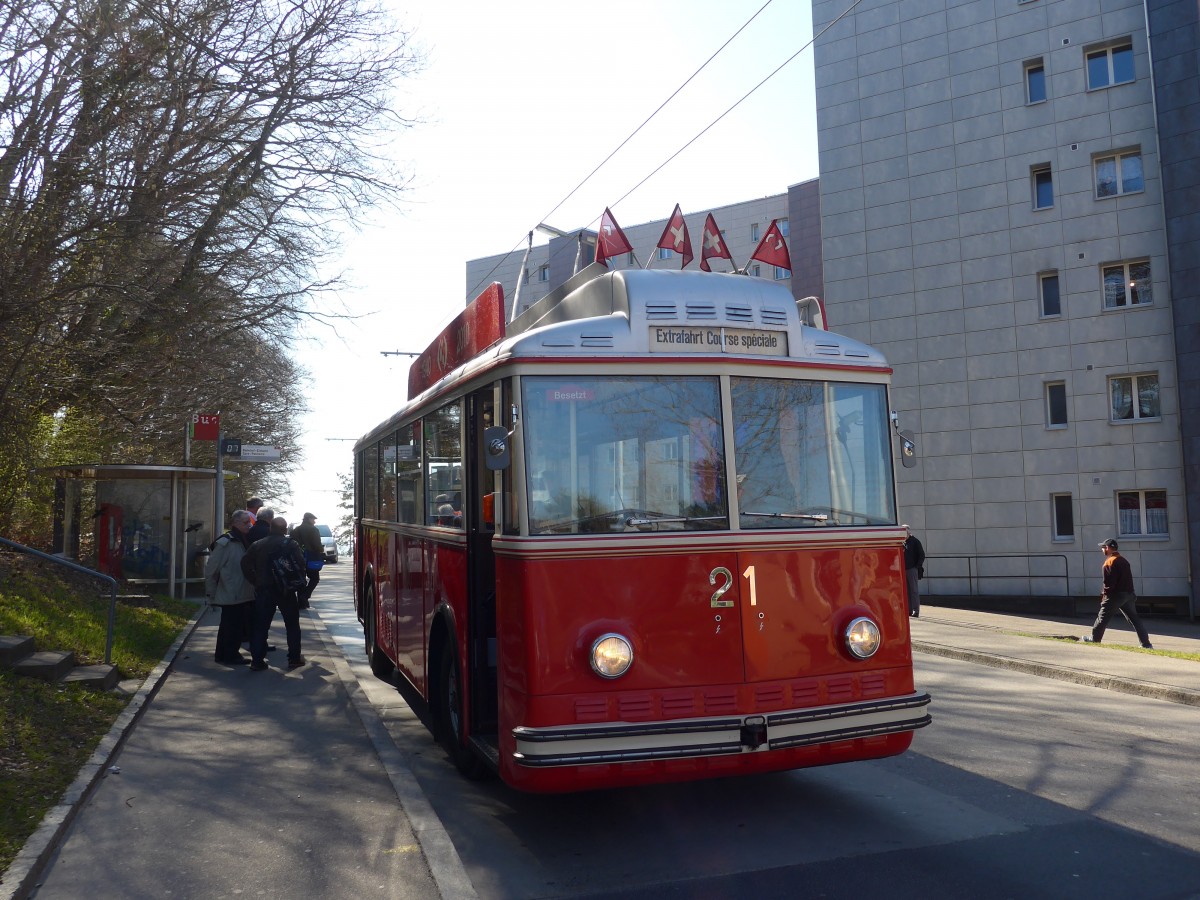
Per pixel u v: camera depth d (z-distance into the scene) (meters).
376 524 11.36
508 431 5.55
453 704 7.00
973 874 5.04
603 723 5.20
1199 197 25.17
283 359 29.34
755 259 7.75
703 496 5.61
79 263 14.53
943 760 7.55
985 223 28.72
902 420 29.55
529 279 62.44
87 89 13.46
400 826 5.89
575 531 5.38
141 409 20.23
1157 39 25.89
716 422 5.71
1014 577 27.64
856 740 5.63
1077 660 12.98
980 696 10.67
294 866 5.25
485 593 6.48
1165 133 25.73
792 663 5.57
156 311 16.09
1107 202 26.94
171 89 14.45
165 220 14.79
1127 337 26.48
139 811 6.12
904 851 5.40
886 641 5.86
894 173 30.25
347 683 10.41
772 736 5.37
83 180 13.48
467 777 6.98
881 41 30.72
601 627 5.28
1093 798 6.47
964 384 28.75
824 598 5.72
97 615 12.26
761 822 5.96
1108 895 4.75
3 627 9.77
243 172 16.19
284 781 6.82
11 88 12.84
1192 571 24.88
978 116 29.02
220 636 11.80
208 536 19.69
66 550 17.25
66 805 5.93
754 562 5.57
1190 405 25.11
